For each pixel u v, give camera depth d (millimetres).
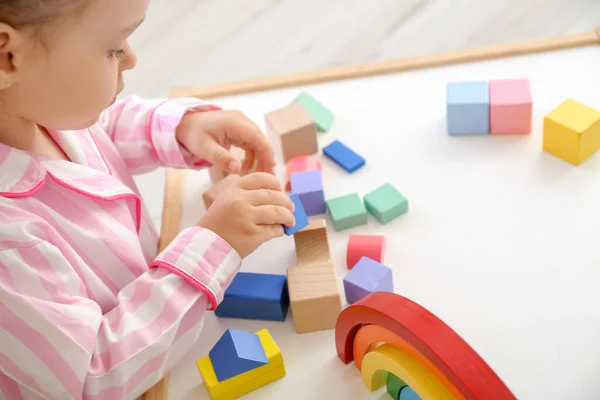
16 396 767
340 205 941
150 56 1906
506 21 1815
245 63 1846
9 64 656
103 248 824
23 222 717
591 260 843
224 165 943
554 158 975
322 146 1060
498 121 1008
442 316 813
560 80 1078
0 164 750
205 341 845
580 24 1759
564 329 783
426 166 999
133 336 750
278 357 776
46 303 705
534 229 888
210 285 784
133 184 1012
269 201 841
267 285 850
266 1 2010
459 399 617
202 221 829
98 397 738
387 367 677
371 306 669
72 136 890
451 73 1132
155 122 993
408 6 1916
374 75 1160
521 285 832
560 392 734
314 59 1824
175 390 801
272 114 1049
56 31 649
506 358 768
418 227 920
